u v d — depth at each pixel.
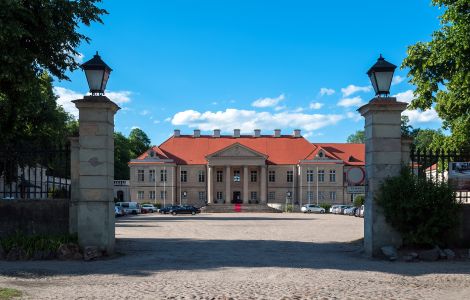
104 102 14.93
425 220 14.51
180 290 9.69
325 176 97.56
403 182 14.59
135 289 9.80
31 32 16.48
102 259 14.43
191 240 21.89
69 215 15.21
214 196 99.44
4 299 8.63
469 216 15.16
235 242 20.86
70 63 18.27
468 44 21.16
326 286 10.13
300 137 105.50
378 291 9.62
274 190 99.94
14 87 17.38
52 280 10.91
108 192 15.00
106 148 14.99
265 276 11.48
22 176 16.22
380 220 14.98
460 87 22.66
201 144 103.81
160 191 97.56
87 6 17.66
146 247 18.31
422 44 25.83
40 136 38.62
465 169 15.41
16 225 15.33
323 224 39.12
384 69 15.25
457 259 14.12
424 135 83.75
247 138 105.38
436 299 8.92
